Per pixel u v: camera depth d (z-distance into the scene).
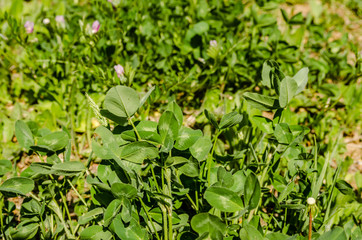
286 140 1.56
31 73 2.68
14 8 3.49
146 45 2.90
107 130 1.47
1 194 1.62
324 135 2.56
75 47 2.88
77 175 1.68
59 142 1.59
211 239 1.41
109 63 2.85
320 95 3.00
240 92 2.80
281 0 3.16
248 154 2.00
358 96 2.73
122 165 1.40
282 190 1.72
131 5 2.97
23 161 2.42
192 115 2.70
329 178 1.94
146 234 1.49
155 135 1.45
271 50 2.82
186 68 2.87
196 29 2.80
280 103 1.50
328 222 1.75
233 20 2.90
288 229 1.80
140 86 2.86
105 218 1.42
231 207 1.45
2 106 2.81
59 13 3.39
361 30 4.06
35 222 1.61
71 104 2.48
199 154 1.55
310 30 3.17
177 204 1.66
